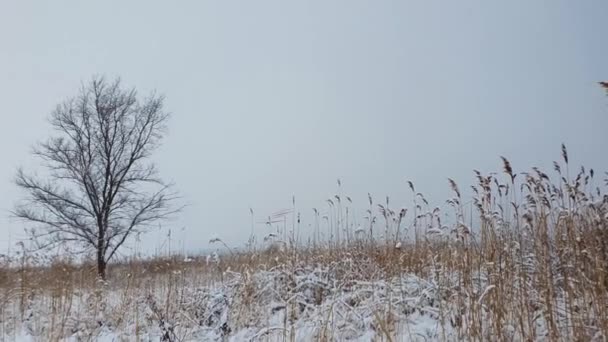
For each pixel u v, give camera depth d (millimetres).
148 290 9180
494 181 6734
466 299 6020
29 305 9328
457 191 6926
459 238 6504
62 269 10859
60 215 20641
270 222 9031
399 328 6023
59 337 7332
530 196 6258
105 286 11227
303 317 6809
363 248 8945
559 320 5234
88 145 21859
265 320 7121
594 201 6461
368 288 6883
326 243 9609
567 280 5387
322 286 7785
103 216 21062
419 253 8156
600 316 4969
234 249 9562
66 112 21859
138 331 7332
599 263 5406
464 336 5523
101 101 22188
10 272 10641
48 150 21297
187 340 7160
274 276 7984
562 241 6250
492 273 5871
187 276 10539
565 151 6145
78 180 21203
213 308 8164
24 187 20797
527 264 6398
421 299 6656
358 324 6316
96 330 7934
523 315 5539
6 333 8172
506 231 6621
